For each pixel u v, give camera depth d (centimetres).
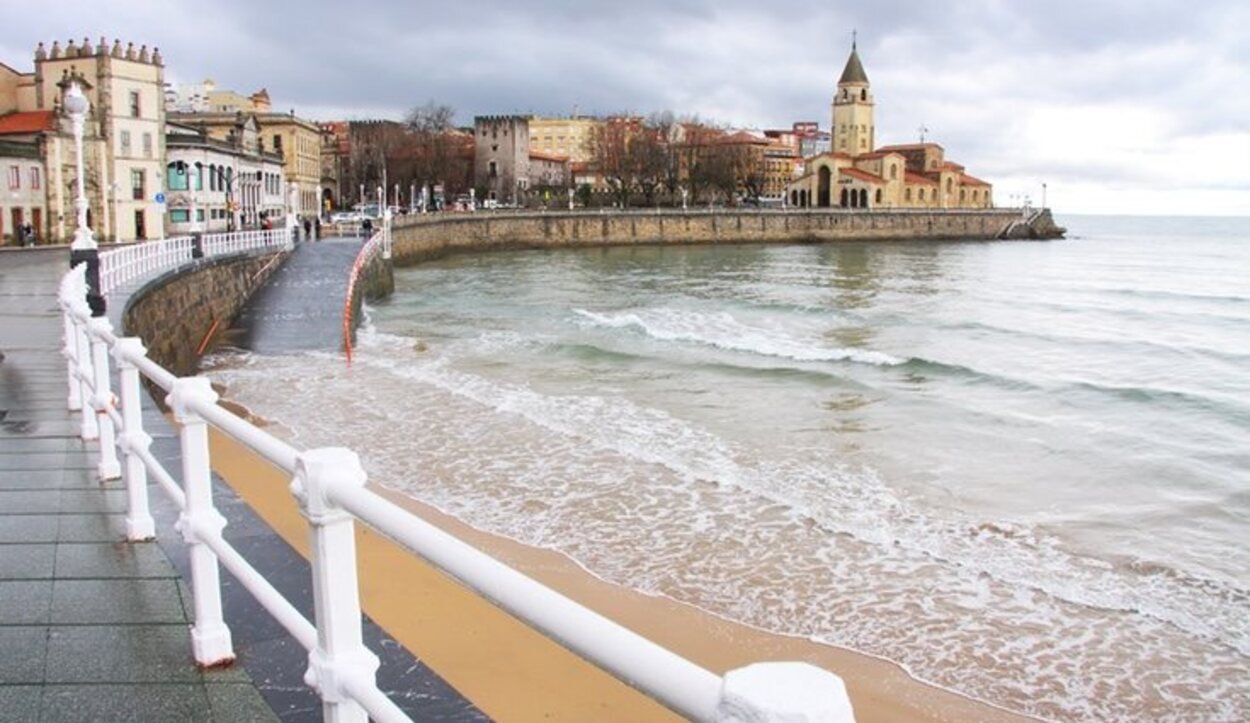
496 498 1692
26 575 629
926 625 1222
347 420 2291
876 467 1980
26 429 1061
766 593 1307
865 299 6544
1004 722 1001
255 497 1493
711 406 2594
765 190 19512
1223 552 1516
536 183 17250
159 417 1063
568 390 2798
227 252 4106
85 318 912
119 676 493
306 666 503
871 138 18788
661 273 8888
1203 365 3669
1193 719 1022
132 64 6856
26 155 6022
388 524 263
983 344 4253
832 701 146
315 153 11769
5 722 446
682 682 167
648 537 1508
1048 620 1246
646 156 15650
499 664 970
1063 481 1923
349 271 4853
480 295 6412
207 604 500
